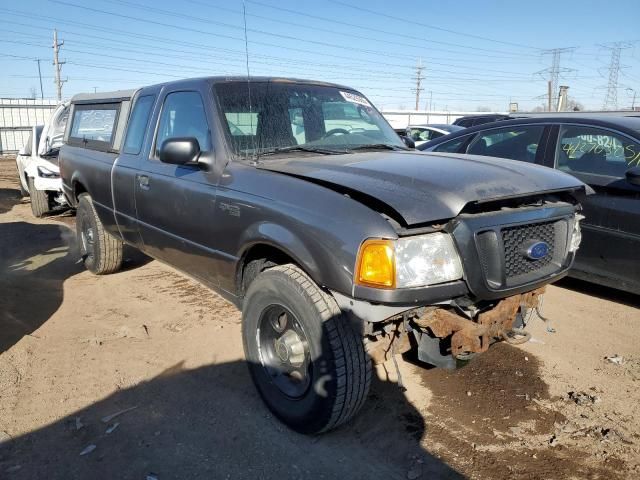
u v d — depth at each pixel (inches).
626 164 180.2
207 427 121.3
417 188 102.5
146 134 174.2
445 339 110.6
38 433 118.6
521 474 106.4
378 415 125.6
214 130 139.0
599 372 145.9
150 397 133.5
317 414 109.5
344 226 99.7
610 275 182.7
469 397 133.3
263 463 109.3
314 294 106.6
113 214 195.6
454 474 106.3
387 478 105.3
